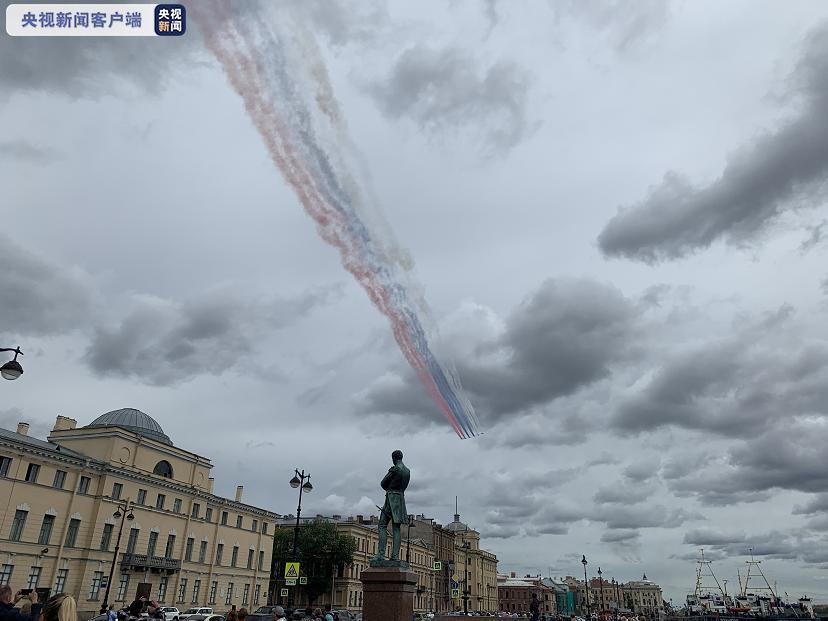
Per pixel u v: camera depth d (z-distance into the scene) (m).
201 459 75.62
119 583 60.66
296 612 28.72
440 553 123.94
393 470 18.73
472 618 33.72
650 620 83.94
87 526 58.44
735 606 162.50
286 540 90.06
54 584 54.12
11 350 19.30
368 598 16.69
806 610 129.00
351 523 92.00
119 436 63.19
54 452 55.78
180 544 69.44
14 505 52.00
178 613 52.31
